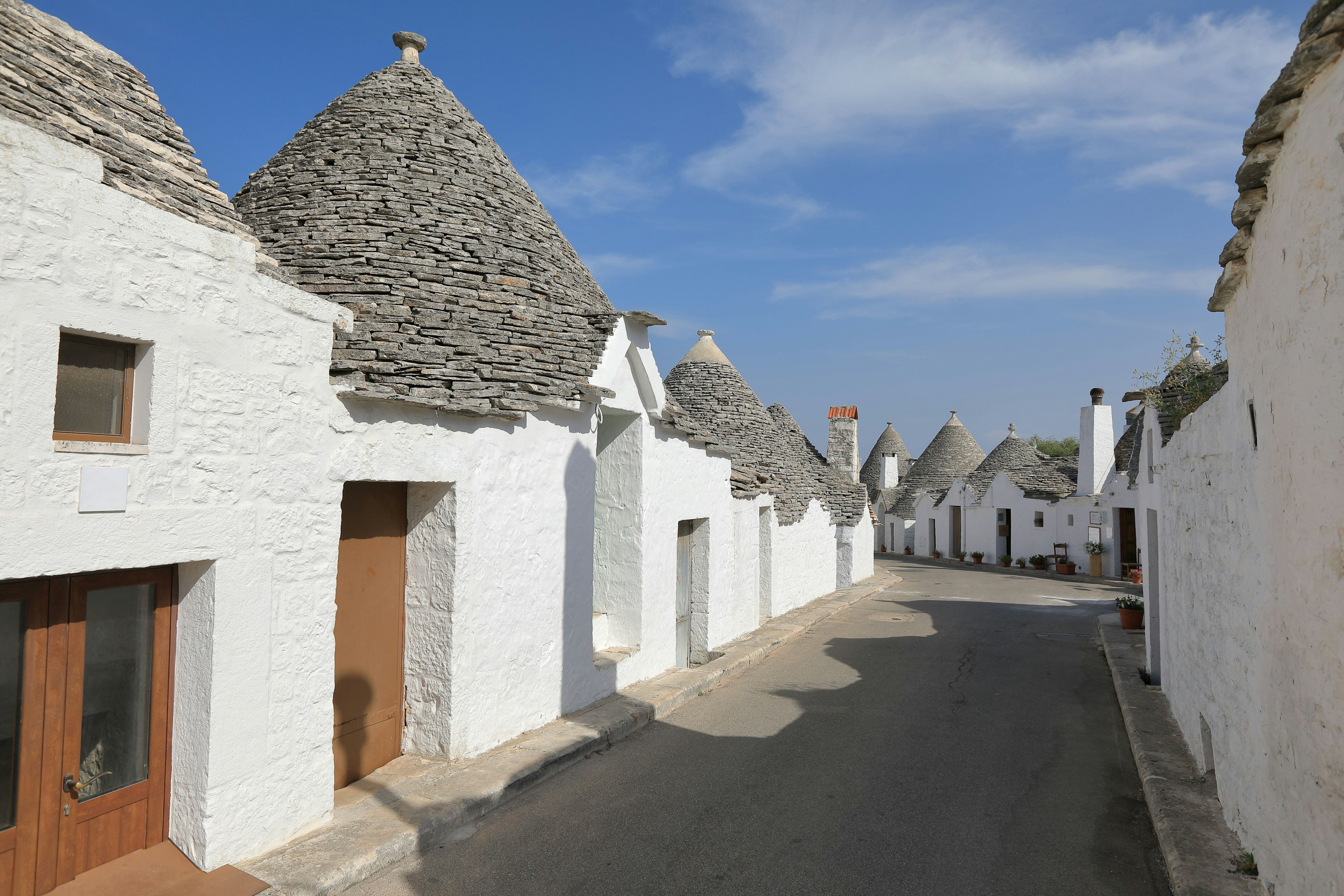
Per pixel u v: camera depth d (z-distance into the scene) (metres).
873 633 14.75
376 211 7.41
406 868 5.02
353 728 6.05
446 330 6.73
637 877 5.04
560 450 7.84
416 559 6.55
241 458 4.59
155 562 4.12
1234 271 4.59
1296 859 3.87
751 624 14.09
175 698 4.59
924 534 36.91
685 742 7.83
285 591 4.89
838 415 28.69
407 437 5.90
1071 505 27.72
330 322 5.25
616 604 9.73
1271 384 4.09
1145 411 10.44
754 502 14.23
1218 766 5.88
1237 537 5.09
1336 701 3.30
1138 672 10.70
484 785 6.03
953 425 39.81
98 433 4.03
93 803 4.24
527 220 8.41
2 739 3.85
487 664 6.82
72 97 4.77
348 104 8.49
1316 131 3.27
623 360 8.87
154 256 4.12
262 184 7.96
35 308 3.61
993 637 14.44
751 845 5.54
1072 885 5.08
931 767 7.25
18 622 3.90
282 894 4.36
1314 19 3.15
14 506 3.54
